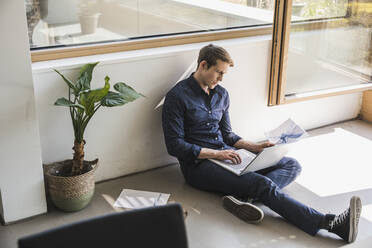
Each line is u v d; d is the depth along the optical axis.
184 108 2.81
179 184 2.96
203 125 2.88
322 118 3.85
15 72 2.28
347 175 3.11
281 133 2.79
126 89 2.50
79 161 2.58
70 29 2.71
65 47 2.73
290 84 3.47
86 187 2.59
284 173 2.82
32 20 2.59
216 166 2.76
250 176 2.64
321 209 2.73
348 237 2.39
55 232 1.27
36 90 2.55
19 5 2.19
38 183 2.55
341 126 3.88
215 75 2.75
